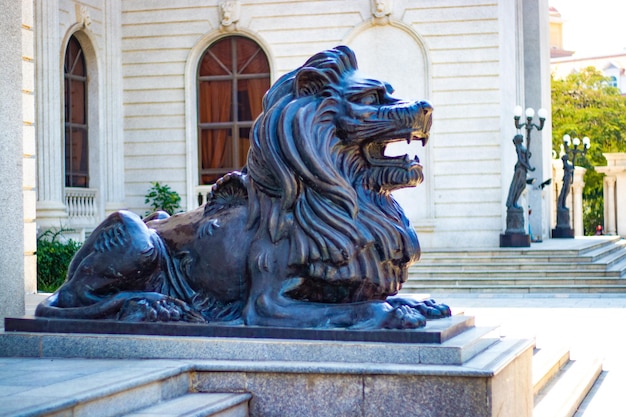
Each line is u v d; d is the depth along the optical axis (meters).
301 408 6.70
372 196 7.45
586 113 67.88
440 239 29.89
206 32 30.92
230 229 7.58
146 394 6.41
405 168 7.36
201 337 7.17
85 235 28.70
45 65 26.47
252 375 6.80
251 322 7.20
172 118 31.16
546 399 9.93
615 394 11.39
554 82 70.00
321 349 6.82
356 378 6.60
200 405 6.40
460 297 22.70
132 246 7.61
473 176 29.72
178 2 31.02
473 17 29.61
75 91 29.47
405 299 7.73
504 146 29.98
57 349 7.43
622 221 50.66
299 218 7.22
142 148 31.27
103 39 30.39
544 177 37.94
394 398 6.53
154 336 7.26
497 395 6.55
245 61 31.12
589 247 28.09
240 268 7.45
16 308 10.54
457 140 29.81
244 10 30.84
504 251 26.41
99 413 5.95
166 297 7.52
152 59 31.14
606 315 17.92
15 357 7.49
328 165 7.19
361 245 7.20
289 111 7.30
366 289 7.31
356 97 7.37
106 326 7.43
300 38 30.56
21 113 10.64
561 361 12.02
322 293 7.30
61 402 5.62
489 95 29.66
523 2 39.16
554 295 22.92
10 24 10.51
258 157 7.39
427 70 29.86
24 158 12.78
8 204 10.45
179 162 31.12
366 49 30.27
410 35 29.94
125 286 7.70
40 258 23.12
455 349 6.59
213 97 31.31
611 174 50.84
